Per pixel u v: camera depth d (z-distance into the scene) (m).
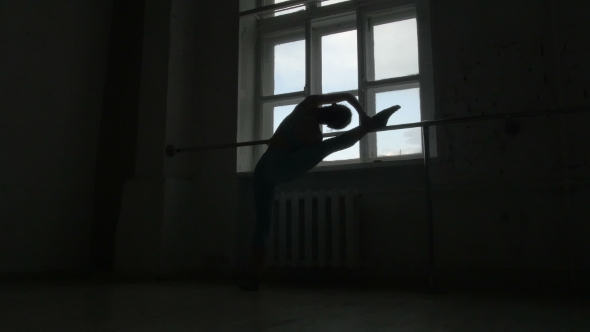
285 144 2.06
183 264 3.14
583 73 2.32
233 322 1.23
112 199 3.35
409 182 2.67
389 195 2.71
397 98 3.00
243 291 2.16
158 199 3.04
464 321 1.27
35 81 3.04
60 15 3.24
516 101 2.46
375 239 2.70
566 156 2.28
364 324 1.20
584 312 1.47
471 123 2.54
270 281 2.88
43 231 3.01
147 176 3.19
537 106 2.41
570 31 2.37
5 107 2.85
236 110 3.27
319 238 2.67
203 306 1.60
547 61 2.42
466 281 2.42
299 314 1.40
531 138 2.40
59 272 3.08
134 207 3.11
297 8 3.41
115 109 3.48
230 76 3.34
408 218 2.64
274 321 1.25
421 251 2.57
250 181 3.21
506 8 2.56
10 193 2.83
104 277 3.09
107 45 3.60
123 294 2.02
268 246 2.85
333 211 2.66
